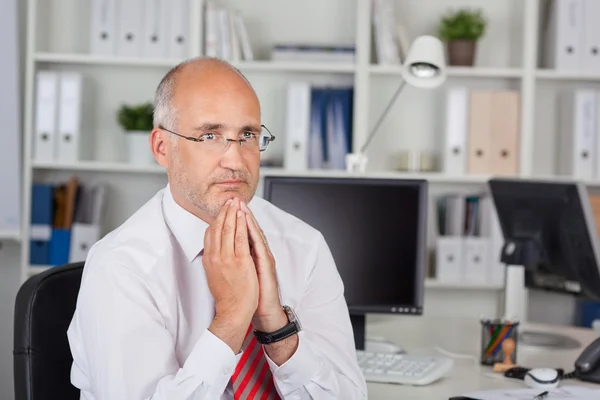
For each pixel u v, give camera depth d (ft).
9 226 14.14
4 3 14.07
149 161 14.47
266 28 15.19
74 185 14.29
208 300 5.91
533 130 15.20
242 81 5.74
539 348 9.11
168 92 5.75
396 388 7.24
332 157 14.39
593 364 7.59
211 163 5.59
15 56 14.12
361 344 8.71
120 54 14.32
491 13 15.28
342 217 8.77
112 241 5.74
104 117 15.17
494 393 6.85
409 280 8.67
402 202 8.72
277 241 6.63
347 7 15.17
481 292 15.02
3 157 14.10
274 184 8.84
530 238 9.80
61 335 6.30
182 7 14.28
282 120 15.14
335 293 6.64
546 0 15.11
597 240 9.11
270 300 5.62
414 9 15.25
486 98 14.24
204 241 5.57
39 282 6.25
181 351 5.81
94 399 5.73
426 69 10.87
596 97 14.17
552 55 14.56
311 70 14.38
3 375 15.19
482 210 14.42
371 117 15.15
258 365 5.96
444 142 14.34
